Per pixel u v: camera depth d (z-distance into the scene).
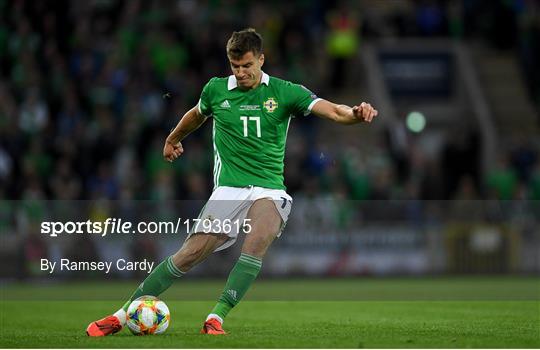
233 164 34.12
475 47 106.88
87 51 96.81
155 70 93.56
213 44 94.38
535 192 88.94
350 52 97.62
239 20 98.25
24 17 96.25
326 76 99.75
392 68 102.94
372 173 88.50
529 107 104.81
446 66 103.75
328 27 104.56
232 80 34.19
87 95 92.06
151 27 98.75
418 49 103.31
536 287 68.25
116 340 32.03
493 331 35.88
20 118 88.06
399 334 34.59
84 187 84.94
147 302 33.53
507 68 106.06
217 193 34.03
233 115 34.00
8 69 94.19
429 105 103.06
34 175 82.19
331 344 31.06
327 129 97.62
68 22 97.25
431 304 52.66
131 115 89.38
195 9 100.56
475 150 91.62
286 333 34.94
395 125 94.94
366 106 32.00
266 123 33.84
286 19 99.38
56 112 90.38
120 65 95.19
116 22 101.31
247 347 30.14
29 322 42.69
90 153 86.00
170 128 88.56
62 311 49.72
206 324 33.75
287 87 33.91
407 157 91.56
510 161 96.44
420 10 105.62
